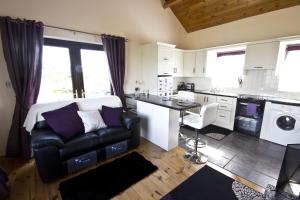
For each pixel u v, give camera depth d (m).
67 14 2.71
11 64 2.24
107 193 1.75
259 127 3.15
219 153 2.60
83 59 3.08
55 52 2.75
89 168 2.20
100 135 2.26
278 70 3.19
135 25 3.62
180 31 4.62
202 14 3.98
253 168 2.21
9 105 2.43
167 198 1.71
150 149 2.74
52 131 2.16
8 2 2.22
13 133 2.40
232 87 4.02
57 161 1.90
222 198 1.71
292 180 1.77
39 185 1.89
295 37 2.72
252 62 3.32
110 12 3.20
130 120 2.60
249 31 3.58
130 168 2.19
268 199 1.67
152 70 3.71
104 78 3.39
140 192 1.78
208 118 2.30
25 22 2.26
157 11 3.94
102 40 3.08
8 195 1.71
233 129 3.54
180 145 2.89
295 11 2.94
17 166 2.26
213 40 4.25
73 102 2.60
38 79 2.49
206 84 4.56
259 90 3.57
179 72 4.51
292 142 2.73
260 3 3.15
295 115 2.66
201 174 2.08
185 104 2.55
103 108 2.76
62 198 1.69
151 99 3.04
